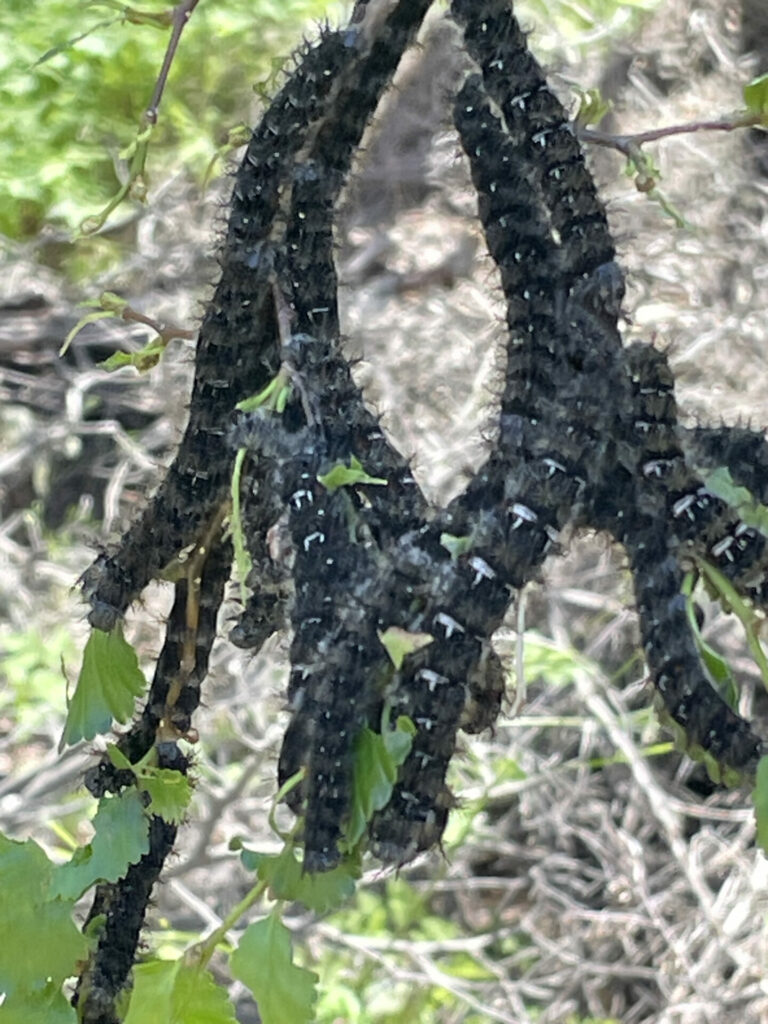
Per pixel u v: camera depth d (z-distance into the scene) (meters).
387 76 0.36
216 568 0.39
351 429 0.35
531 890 1.06
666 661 0.33
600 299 0.33
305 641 0.33
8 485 1.38
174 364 1.25
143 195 0.40
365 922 1.05
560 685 1.03
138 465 1.32
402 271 1.40
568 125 0.34
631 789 1.04
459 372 1.16
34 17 1.26
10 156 1.29
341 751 0.33
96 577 0.39
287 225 0.36
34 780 1.10
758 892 0.88
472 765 0.96
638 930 1.07
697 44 1.16
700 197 1.09
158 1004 0.36
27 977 0.37
